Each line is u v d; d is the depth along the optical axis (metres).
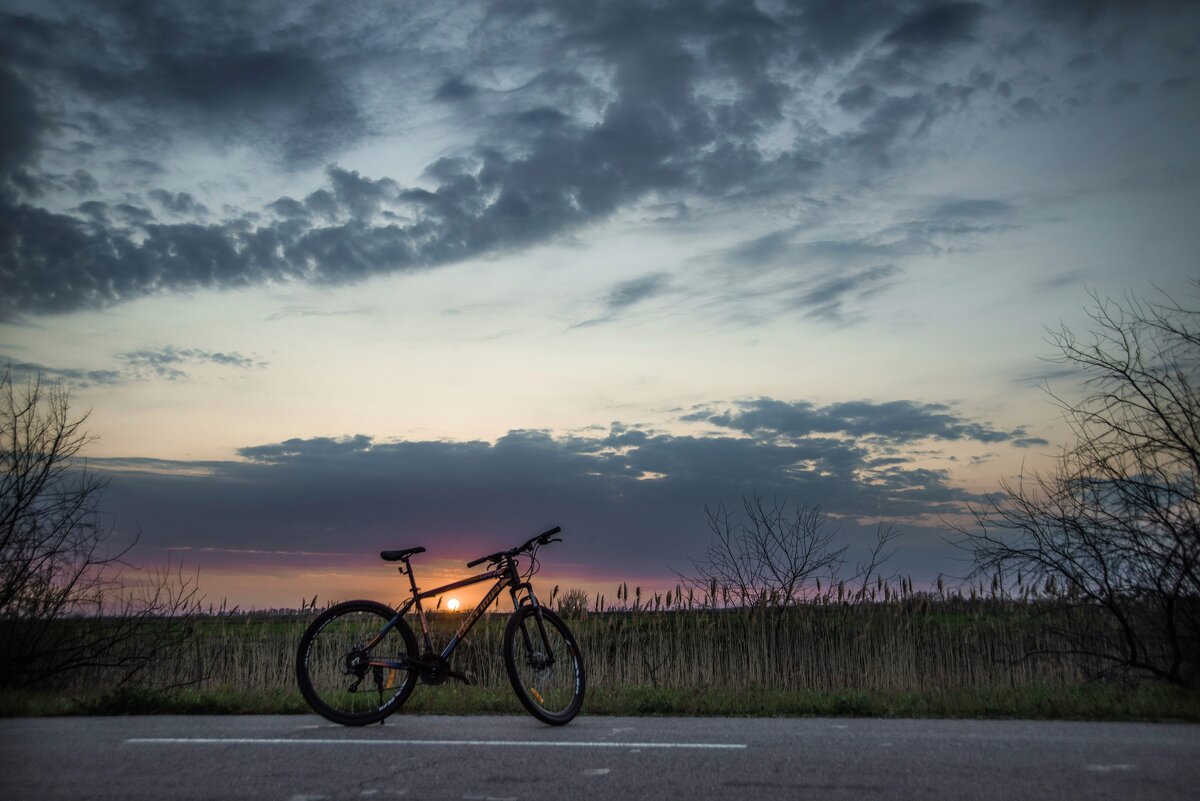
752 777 4.62
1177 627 9.70
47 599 10.73
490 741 5.68
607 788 4.39
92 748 5.45
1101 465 10.07
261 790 4.37
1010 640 11.35
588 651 11.69
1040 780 4.54
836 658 11.55
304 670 6.75
